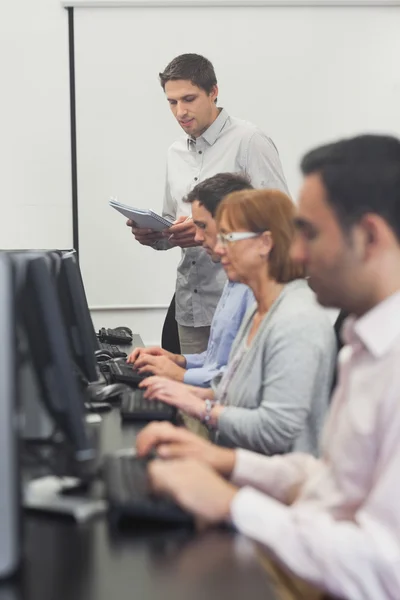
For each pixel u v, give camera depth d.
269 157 3.48
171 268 4.53
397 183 1.06
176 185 3.66
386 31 4.46
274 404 1.74
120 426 1.87
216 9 4.37
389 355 1.08
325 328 1.77
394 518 1.02
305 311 1.78
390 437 1.05
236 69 4.42
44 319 1.19
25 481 1.33
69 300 1.93
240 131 3.48
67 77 4.37
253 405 1.84
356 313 1.16
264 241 1.86
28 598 0.97
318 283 1.14
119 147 4.43
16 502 1.02
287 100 4.47
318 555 1.05
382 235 1.07
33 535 1.17
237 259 1.89
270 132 4.48
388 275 1.09
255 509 1.13
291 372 1.73
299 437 1.75
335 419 1.25
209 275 3.33
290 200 1.86
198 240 2.48
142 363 2.48
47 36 4.33
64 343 1.20
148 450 1.43
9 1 4.30
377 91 4.51
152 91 4.40
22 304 1.18
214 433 1.97
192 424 2.16
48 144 4.40
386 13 4.45
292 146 4.50
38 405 1.30
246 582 1.02
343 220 1.08
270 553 1.14
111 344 3.32
